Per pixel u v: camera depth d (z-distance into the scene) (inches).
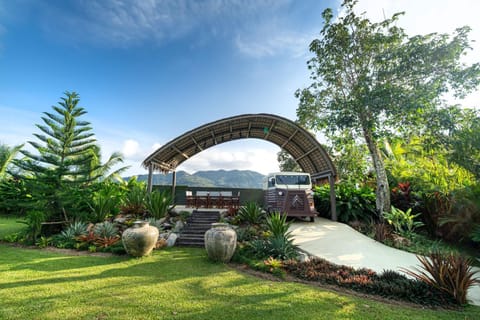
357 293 148.7
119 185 551.2
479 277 183.9
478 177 278.8
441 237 284.0
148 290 143.5
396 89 316.8
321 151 386.6
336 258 218.8
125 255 229.0
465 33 295.9
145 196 371.9
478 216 247.9
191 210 397.7
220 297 136.0
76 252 240.5
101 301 127.0
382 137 345.7
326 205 405.1
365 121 342.6
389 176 429.1
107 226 288.2
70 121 338.0
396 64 333.4
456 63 305.1
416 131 366.6
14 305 119.6
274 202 368.8
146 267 191.3
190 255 233.6
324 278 168.2
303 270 181.5
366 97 327.6
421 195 331.3
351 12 366.0
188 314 114.6
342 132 393.4
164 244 266.5
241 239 268.4
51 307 118.3
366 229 325.7
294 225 340.2
